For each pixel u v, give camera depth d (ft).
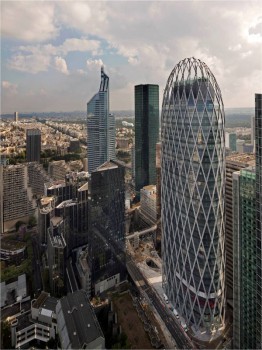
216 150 555.69
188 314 620.49
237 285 502.38
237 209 488.44
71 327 495.00
